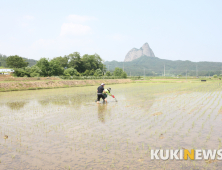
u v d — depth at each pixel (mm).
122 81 59375
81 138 6828
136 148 5855
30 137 6992
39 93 24250
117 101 16297
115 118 9875
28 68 65375
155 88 33000
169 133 7281
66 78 62406
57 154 5523
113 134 7238
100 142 6418
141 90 28469
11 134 7367
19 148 5988
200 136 6895
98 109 12508
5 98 18875
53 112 11602
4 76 48906
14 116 10562
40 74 69188
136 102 15586
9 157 5375
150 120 9367
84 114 10930
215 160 5102
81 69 115750
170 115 10477
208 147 5914
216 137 6766
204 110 11789
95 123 8883
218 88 31312
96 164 4914
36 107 13445
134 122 9000
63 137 6957
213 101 15656
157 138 6738
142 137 6863
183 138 6707
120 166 4797
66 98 18766
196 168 4699
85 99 17938
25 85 30812
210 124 8477
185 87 35094
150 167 4742
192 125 8352
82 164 4922
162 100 16719
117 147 5977
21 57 114250
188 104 14250
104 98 15391
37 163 5008
